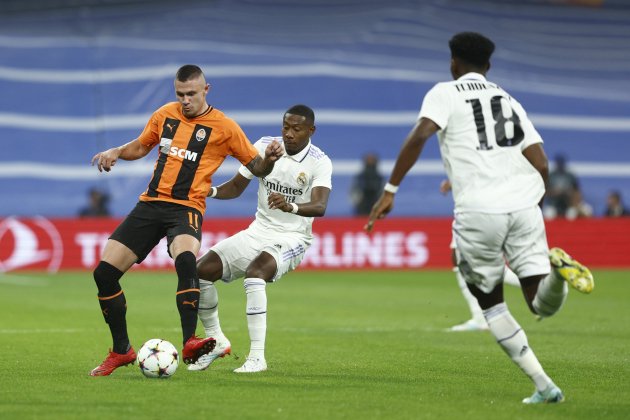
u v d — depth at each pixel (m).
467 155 22.69
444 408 22.06
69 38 115.75
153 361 26.00
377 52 117.62
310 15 124.62
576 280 20.66
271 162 26.64
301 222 29.91
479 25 125.69
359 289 63.53
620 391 25.06
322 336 38.84
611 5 130.38
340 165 104.25
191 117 26.97
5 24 117.94
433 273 76.75
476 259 22.72
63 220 77.50
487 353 33.38
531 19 128.00
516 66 120.31
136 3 122.75
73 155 103.56
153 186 26.92
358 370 28.67
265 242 29.52
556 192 89.81
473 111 22.86
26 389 24.22
